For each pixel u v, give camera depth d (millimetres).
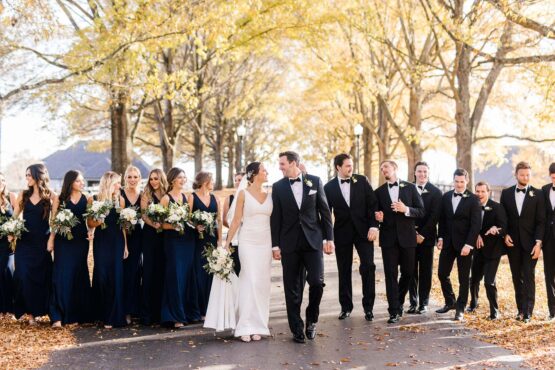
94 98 17562
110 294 7207
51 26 10617
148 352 6004
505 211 7625
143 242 7430
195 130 30453
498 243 7664
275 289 9875
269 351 6039
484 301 8922
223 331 7000
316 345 6270
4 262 7590
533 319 7621
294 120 30766
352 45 17734
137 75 13312
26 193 7367
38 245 7344
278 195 6621
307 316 6602
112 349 6117
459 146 14383
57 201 7336
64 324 7191
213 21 11836
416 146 19828
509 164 57500
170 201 7434
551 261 7512
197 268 7742
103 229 7281
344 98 24375
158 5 12656
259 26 15258
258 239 6652
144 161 52188
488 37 12484
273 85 31938
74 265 7270
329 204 7754
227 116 29453
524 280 7496
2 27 11469
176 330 7055
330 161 43688
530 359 5730
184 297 7434
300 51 22297
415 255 8156
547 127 19250
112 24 11555
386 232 7578
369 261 7551
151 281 7395
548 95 11453
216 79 24438
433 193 8102
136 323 7480
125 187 7695
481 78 17641
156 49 11914
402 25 15180
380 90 16766
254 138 45031
